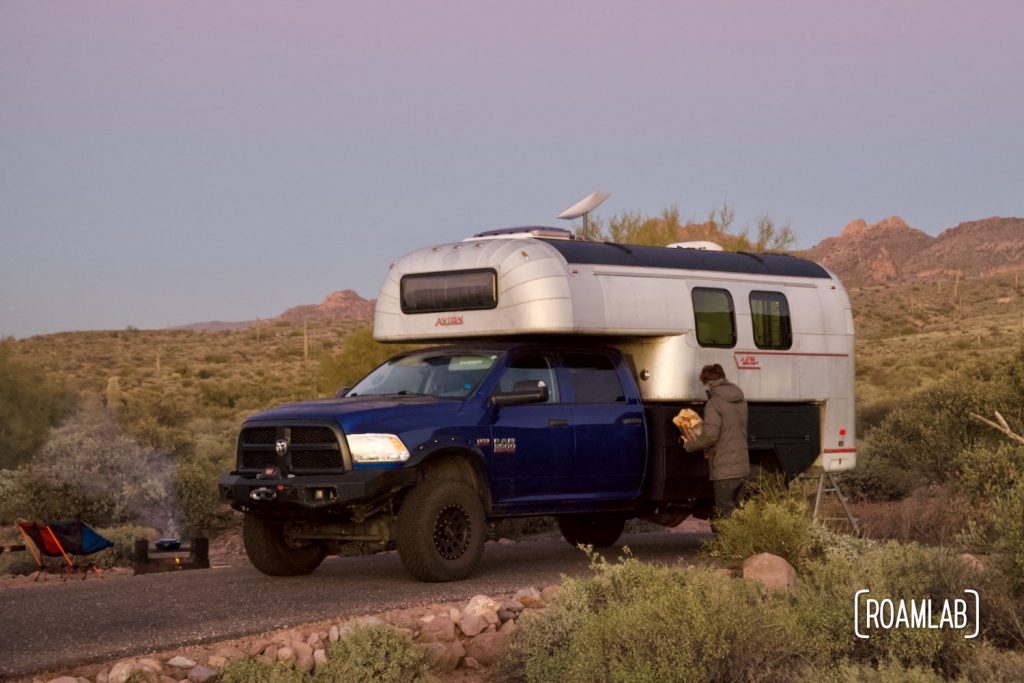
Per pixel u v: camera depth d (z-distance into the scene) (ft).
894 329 461.78
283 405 39.27
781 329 47.26
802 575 36.29
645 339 44.01
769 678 27.30
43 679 25.26
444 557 36.40
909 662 28.30
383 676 27.50
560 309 39.75
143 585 36.88
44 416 112.98
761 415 45.98
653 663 26.76
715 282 45.21
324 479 35.37
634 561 32.78
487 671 30.27
